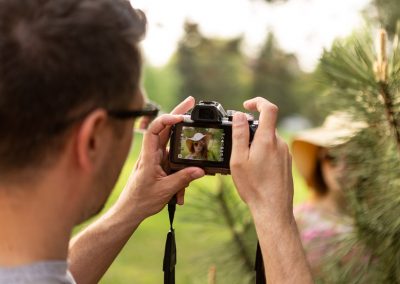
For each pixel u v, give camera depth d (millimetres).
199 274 1906
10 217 878
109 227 1336
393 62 1413
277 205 1188
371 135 1429
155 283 6270
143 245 7527
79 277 1318
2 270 867
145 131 1327
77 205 934
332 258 1469
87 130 890
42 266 886
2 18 853
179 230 5648
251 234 1874
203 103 1332
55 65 847
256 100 1248
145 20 968
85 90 873
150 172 1317
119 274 6492
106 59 882
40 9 858
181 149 1326
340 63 1437
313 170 2510
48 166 882
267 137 1205
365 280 1372
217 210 1890
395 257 1344
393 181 1384
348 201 1479
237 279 1827
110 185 984
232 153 1211
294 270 1158
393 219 1338
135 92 955
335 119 1574
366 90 1420
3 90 839
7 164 864
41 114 854
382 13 1860
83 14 869
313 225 2189
